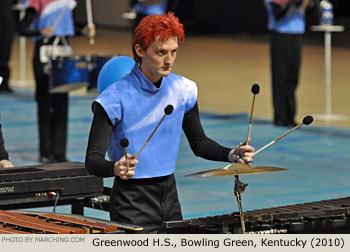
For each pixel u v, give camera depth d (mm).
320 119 22562
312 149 18234
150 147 7766
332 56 38656
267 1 20984
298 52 21109
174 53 7527
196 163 16766
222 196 13820
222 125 21672
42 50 16062
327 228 7750
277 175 15484
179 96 7875
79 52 39250
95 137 7574
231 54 40500
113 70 8734
